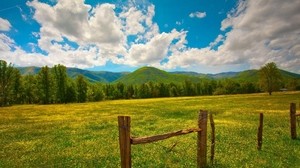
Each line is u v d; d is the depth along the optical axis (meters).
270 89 126.81
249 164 12.80
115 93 193.88
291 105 18.75
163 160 14.11
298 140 18.17
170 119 36.41
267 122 29.06
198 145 11.96
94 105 91.06
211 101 88.94
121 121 8.76
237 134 21.52
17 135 25.55
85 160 14.91
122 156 8.78
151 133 23.59
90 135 24.11
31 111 65.12
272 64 126.19
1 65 112.81
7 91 113.88
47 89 131.12
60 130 28.62
